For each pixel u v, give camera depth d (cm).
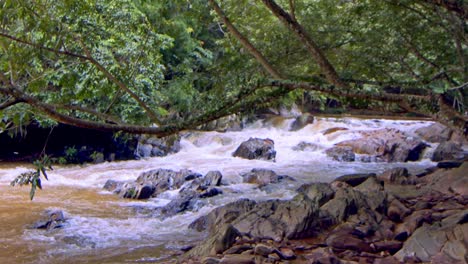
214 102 475
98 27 632
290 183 1261
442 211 862
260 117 2133
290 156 1677
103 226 946
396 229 808
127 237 886
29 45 529
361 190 995
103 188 1261
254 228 790
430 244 695
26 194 1178
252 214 828
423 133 1809
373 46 814
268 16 880
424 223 775
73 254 797
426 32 801
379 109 491
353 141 1736
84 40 594
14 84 487
